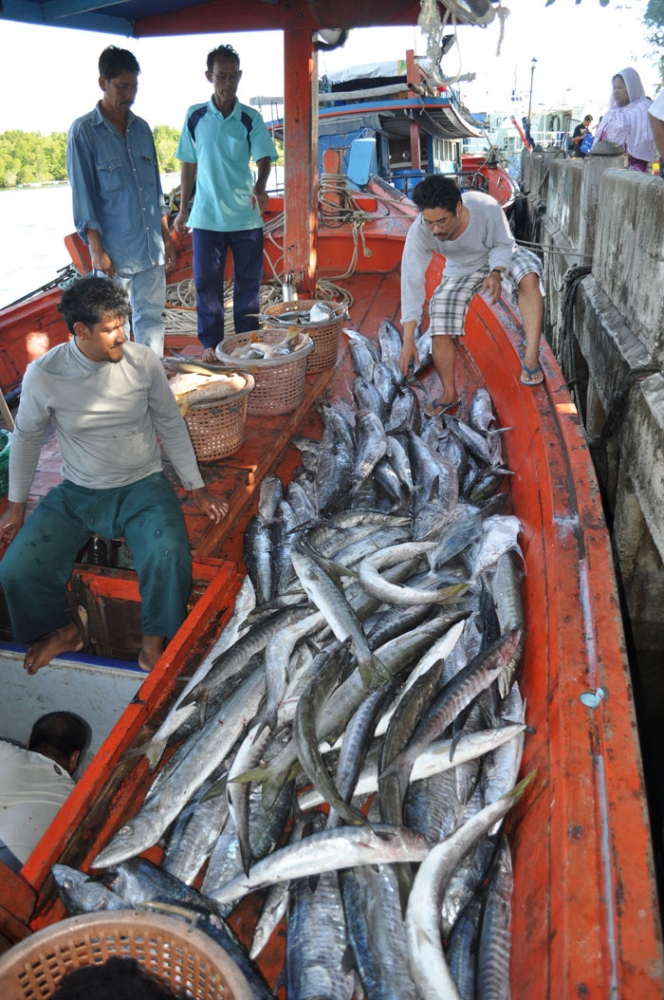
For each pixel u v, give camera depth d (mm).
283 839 2352
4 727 3703
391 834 2100
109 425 3115
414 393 5418
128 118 4500
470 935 1972
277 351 4824
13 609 3246
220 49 4852
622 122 6520
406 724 2482
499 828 2203
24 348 5441
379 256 8133
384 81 14555
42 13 4488
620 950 1504
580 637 2432
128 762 2439
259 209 5469
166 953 1757
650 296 4105
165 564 3100
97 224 4488
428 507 3809
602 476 4699
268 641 2934
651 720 4344
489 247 4379
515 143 24969
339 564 3227
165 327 6516
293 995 1886
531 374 4379
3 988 1627
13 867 2410
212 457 4254
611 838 1745
